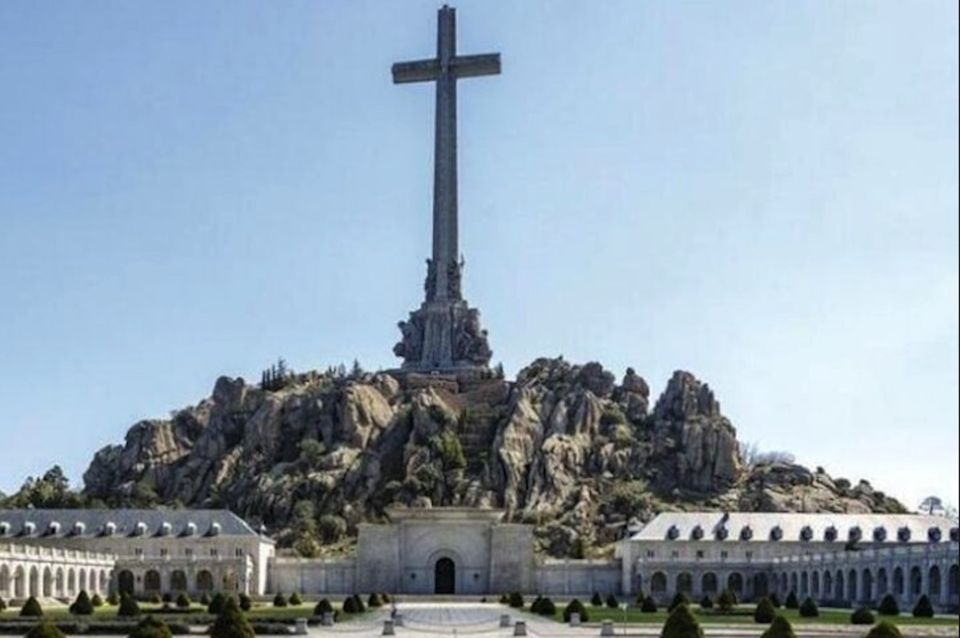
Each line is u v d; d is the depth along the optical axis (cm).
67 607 16525
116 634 11350
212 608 14350
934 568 16500
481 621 13475
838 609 17788
